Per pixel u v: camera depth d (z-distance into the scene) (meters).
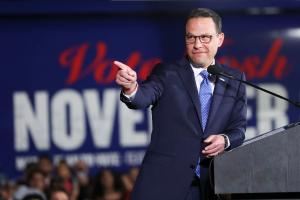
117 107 32.62
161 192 9.70
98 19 32.50
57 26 32.41
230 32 32.84
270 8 32.38
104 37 32.53
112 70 32.62
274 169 8.84
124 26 32.59
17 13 31.81
